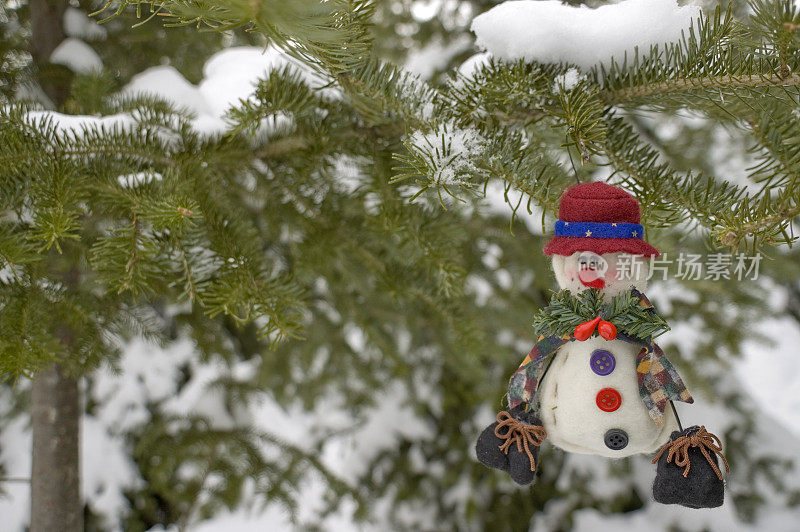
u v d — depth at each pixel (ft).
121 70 3.57
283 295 2.20
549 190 2.04
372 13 1.84
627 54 2.13
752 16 1.79
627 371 1.85
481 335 2.72
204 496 5.36
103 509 5.41
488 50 2.20
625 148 2.18
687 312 4.41
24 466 5.26
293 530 5.91
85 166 2.32
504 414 1.90
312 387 5.35
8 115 2.24
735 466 5.61
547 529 5.69
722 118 2.22
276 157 2.64
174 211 2.02
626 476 5.74
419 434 6.01
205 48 3.68
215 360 4.72
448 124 2.04
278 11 1.60
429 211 2.47
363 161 2.53
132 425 5.54
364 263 2.73
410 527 5.85
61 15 3.28
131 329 3.33
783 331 11.32
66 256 2.57
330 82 2.15
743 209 1.88
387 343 3.95
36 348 2.12
